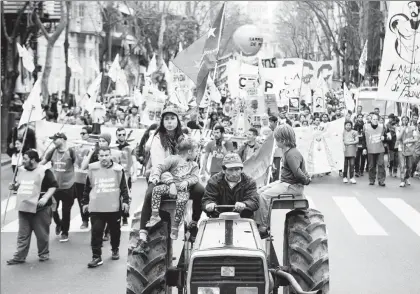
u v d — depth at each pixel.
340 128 22.52
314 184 21.08
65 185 13.48
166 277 7.23
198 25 69.88
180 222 7.15
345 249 12.20
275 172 17.23
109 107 35.62
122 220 14.71
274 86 28.66
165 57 69.88
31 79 42.12
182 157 7.45
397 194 18.62
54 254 12.50
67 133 21.61
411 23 14.27
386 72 14.48
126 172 14.61
